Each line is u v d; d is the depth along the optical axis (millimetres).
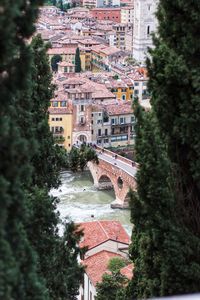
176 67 36938
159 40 39531
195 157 37938
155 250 38219
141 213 38281
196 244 37219
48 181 47656
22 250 28031
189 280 36875
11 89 29078
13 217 27641
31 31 30203
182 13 37719
